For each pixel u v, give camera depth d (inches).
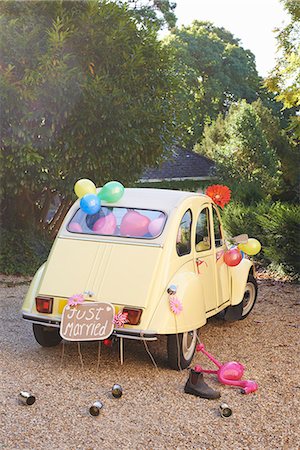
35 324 268.4
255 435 188.2
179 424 195.2
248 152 1185.4
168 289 242.4
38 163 458.0
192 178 1143.6
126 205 269.6
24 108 438.6
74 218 271.7
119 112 462.3
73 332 239.6
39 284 257.1
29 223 516.1
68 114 453.1
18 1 462.3
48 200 541.0
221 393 225.6
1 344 279.6
